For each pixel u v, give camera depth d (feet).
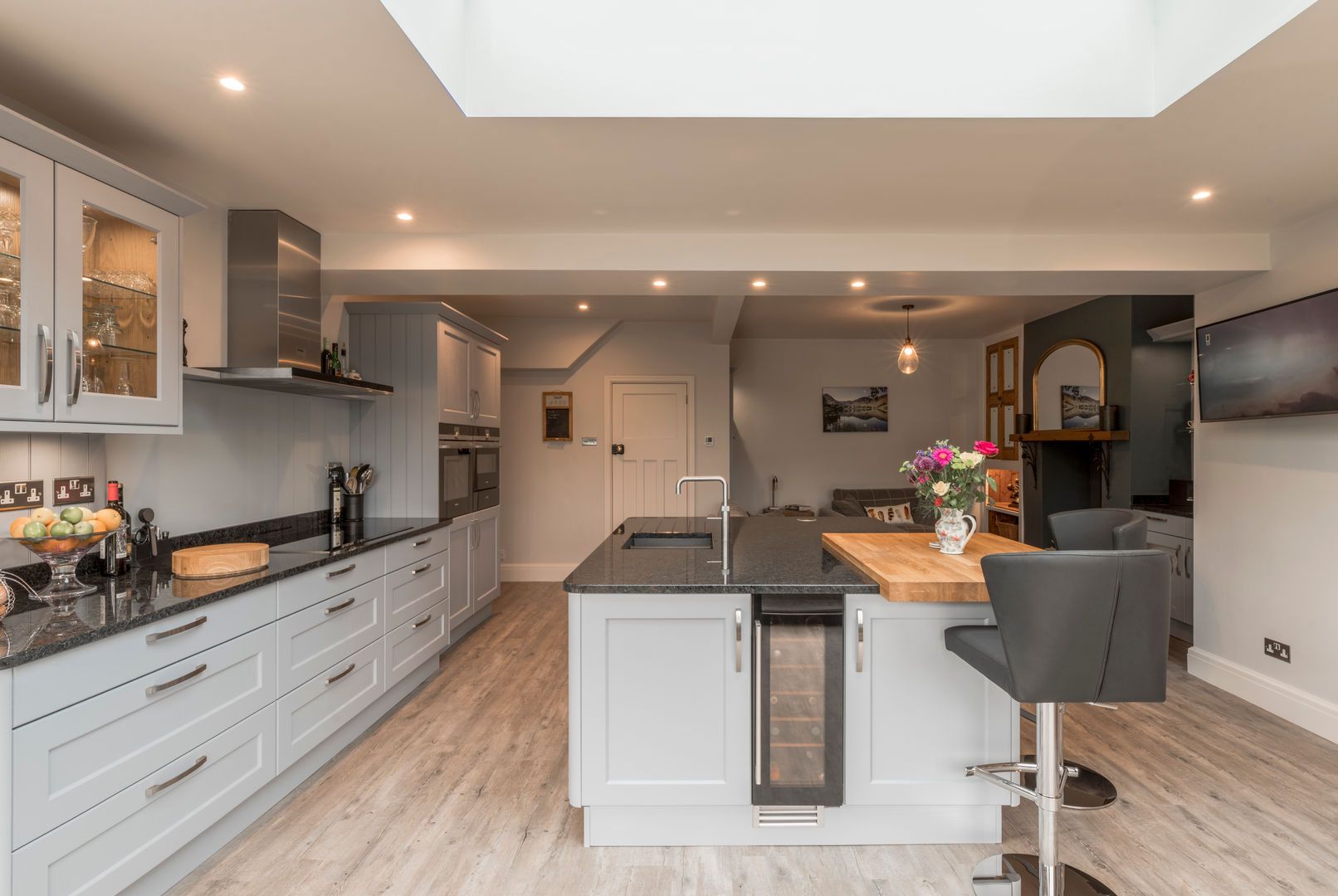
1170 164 8.14
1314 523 10.15
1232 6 5.90
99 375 6.54
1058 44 6.95
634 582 7.20
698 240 10.96
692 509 21.12
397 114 6.91
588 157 7.96
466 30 6.95
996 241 10.94
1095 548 8.77
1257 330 10.48
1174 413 17.02
